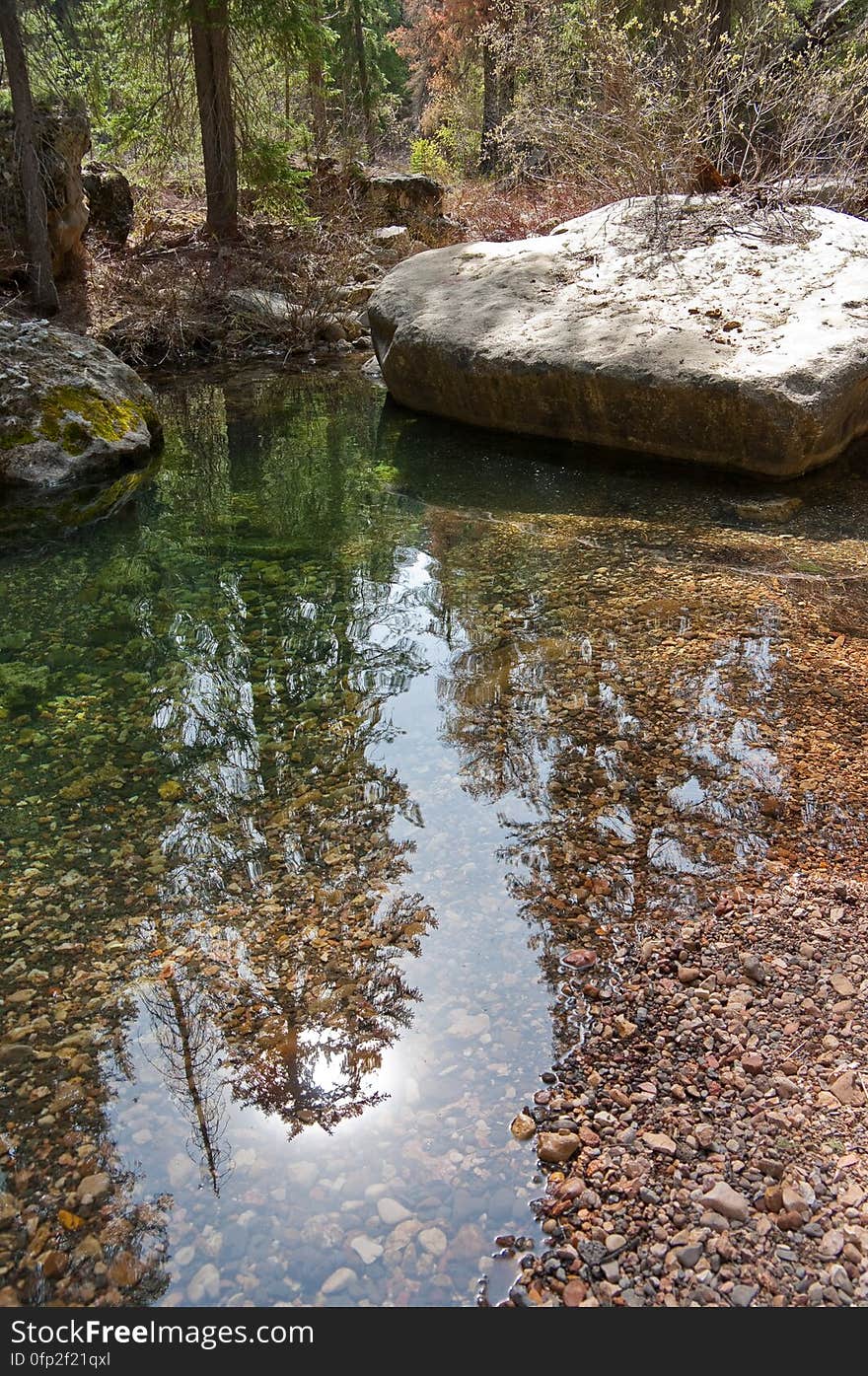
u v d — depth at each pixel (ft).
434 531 17.67
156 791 10.49
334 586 15.61
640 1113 6.55
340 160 50.60
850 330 19.13
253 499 19.81
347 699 12.17
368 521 18.35
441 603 14.74
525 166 40.83
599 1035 7.18
